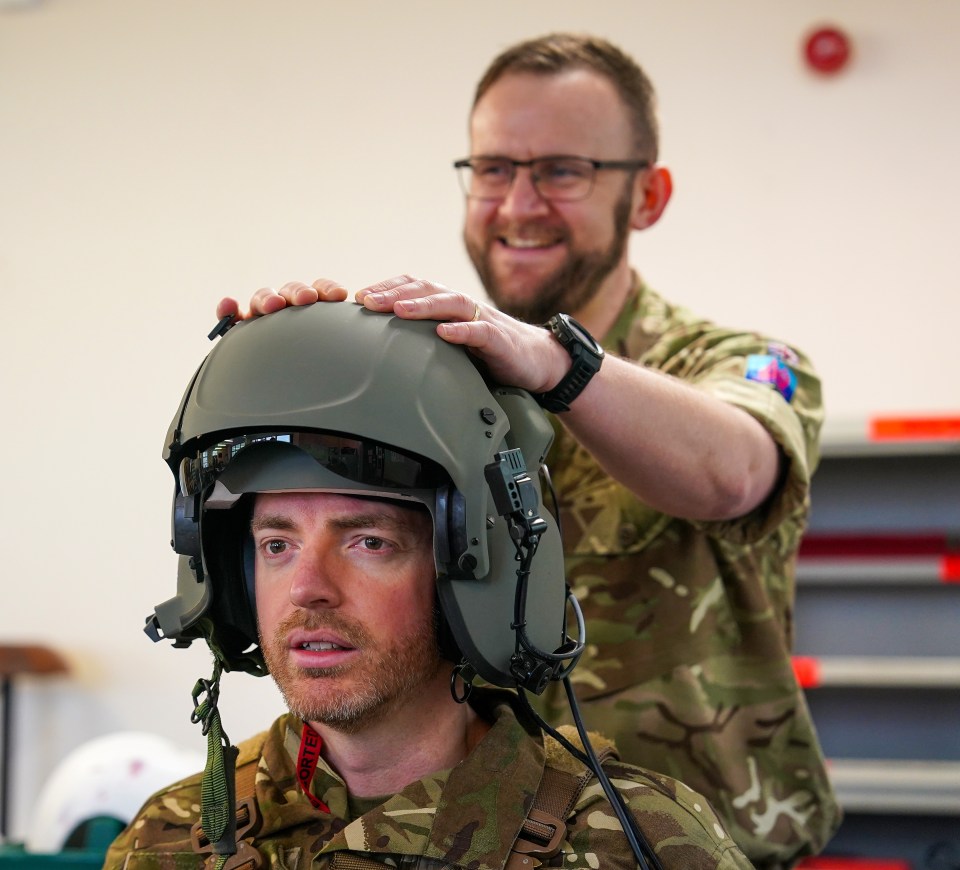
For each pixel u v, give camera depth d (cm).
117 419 404
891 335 352
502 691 115
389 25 392
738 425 134
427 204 389
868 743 310
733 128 364
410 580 101
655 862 101
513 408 106
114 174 405
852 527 314
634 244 369
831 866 286
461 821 103
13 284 410
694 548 154
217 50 401
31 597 407
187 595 108
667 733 150
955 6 350
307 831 108
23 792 405
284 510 101
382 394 97
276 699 391
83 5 408
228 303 108
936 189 351
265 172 397
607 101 168
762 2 362
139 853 114
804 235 359
